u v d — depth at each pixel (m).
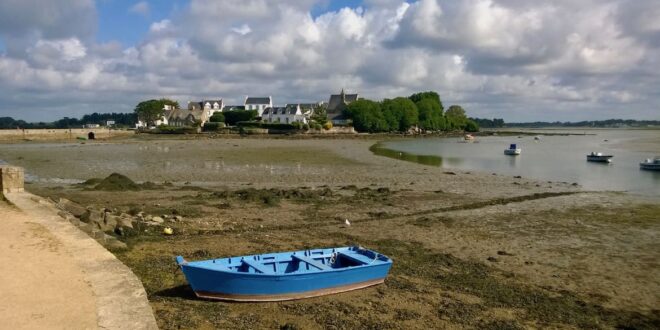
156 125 146.25
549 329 10.55
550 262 15.32
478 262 15.16
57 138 96.56
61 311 8.11
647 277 14.04
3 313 7.94
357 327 10.09
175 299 11.10
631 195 28.95
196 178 35.19
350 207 24.03
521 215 22.58
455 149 76.75
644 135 171.25
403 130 147.25
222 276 10.73
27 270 10.14
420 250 16.39
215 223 19.61
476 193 29.25
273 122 127.88
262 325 9.96
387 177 36.69
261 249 15.96
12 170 20.78
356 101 141.12
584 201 26.64
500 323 10.70
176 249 15.43
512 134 171.38
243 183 32.88
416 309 11.23
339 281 11.76
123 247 14.99
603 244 17.55
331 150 65.31
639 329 10.68
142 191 28.09
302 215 21.88
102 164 44.88
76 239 12.80
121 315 8.02
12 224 14.37
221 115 136.38
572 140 124.00
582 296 12.54
